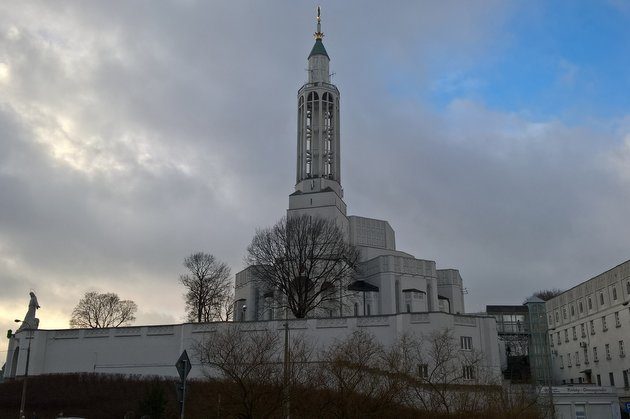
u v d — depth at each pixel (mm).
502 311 132000
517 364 112625
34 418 54688
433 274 115062
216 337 54125
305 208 113938
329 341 67438
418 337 64250
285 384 38750
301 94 124625
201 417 42625
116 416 54844
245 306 109062
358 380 40250
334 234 97188
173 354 70750
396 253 121938
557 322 113188
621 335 89750
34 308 81562
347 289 98188
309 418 38938
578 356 103750
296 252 89188
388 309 107375
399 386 41594
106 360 73000
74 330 75250
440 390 44094
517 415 42375
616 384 90438
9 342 78250
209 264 109500
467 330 68375
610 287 94000
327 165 121250
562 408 70500
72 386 62656
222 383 39625
